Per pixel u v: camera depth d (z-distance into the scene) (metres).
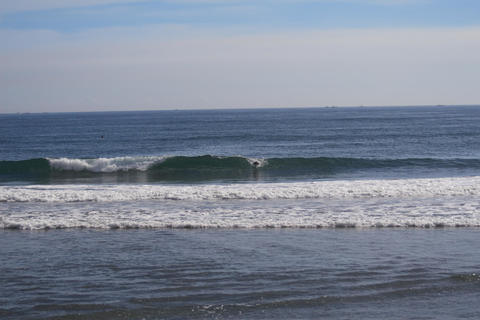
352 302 9.99
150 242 14.73
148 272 11.88
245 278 11.38
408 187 24.00
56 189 25.27
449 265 12.24
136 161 40.38
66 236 15.59
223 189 23.86
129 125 159.38
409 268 12.03
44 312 9.56
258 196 22.42
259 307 9.77
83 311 9.61
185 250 13.80
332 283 11.02
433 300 10.09
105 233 15.95
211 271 11.91
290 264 12.42
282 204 20.64
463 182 25.33
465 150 57.12
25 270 12.12
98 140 89.31
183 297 10.27
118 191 23.73
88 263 12.66
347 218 17.50
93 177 36.69
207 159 40.50
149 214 18.62
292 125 140.62
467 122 141.50
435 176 33.72
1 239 15.24
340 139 81.00
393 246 14.03
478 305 9.85
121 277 11.55
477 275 11.41
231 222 17.09
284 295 10.35
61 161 39.69
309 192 22.97
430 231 15.84
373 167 39.69
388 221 16.92
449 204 20.05
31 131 129.75
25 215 18.61
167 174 37.97
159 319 9.29
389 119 176.12
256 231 16.02
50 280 11.37
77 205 20.78
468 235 15.27
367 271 11.82
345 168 39.59
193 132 112.00
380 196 22.47
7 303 10.01
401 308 9.71
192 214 18.53
